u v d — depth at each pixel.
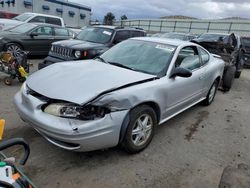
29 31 9.80
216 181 3.12
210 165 3.46
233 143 4.19
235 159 3.68
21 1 22.02
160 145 3.86
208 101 5.88
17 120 4.29
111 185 2.88
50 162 3.20
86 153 3.44
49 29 10.42
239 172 3.35
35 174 2.95
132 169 3.20
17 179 1.60
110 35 7.84
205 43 8.08
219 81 6.18
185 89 4.33
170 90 3.86
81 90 3.01
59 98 2.93
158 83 3.63
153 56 4.20
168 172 3.21
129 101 3.12
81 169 3.11
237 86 8.86
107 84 3.15
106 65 3.99
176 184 3.01
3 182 1.49
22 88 3.53
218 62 5.90
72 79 3.29
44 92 3.08
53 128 2.83
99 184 2.88
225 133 4.55
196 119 5.10
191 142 4.07
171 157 3.56
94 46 7.07
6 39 9.15
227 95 7.39
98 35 8.02
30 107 3.13
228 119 5.28
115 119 3.01
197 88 4.88
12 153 3.27
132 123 3.24
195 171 3.29
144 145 3.61
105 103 2.93
